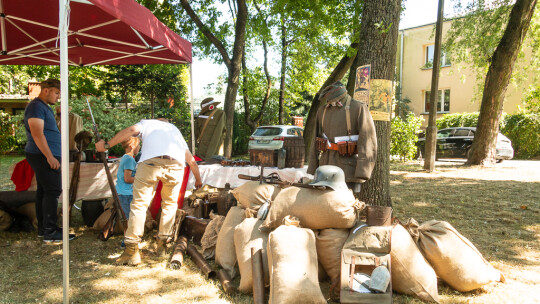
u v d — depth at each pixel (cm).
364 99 441
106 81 1579
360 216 373
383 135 440
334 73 1037
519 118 1620
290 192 307
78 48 560
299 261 258
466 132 1412
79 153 438
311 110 1043
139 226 345
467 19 1270
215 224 380
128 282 309
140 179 341
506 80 1111
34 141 400
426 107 2220
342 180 307
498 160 1351
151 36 432
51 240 412
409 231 302
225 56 945
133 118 1388
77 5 395
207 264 333
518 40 1069
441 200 642
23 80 2023
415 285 273
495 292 288
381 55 432
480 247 393
